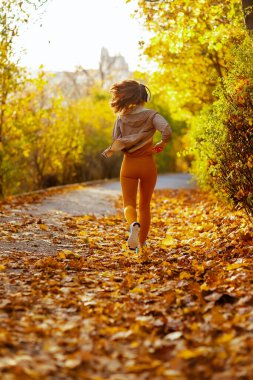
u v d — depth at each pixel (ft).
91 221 35.50
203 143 28.60
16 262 20.99
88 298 16.29
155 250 24.67
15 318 14.15
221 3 34.32
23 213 36.50
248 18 28.73
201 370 10.86
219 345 11.98
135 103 20.99
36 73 53.31
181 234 29.73
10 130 50.88
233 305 14.87
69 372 10.80
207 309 14.74
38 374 10.41
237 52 24.58
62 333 13.11
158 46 48.88
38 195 53.47
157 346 12.34
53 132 68.54
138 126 20.99
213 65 48.14
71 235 28.99
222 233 26.55
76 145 77.15
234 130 23.90
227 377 10.37
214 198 42.39
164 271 19.81
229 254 21.67
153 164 21.47
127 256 23.58
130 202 21.58
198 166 40.60
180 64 50.08
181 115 66.03
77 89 108.58
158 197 59.82
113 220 36.65
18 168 56.29
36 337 12.75
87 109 92.58
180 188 77.61
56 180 72.59
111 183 89.20
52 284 17.71
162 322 14.02
